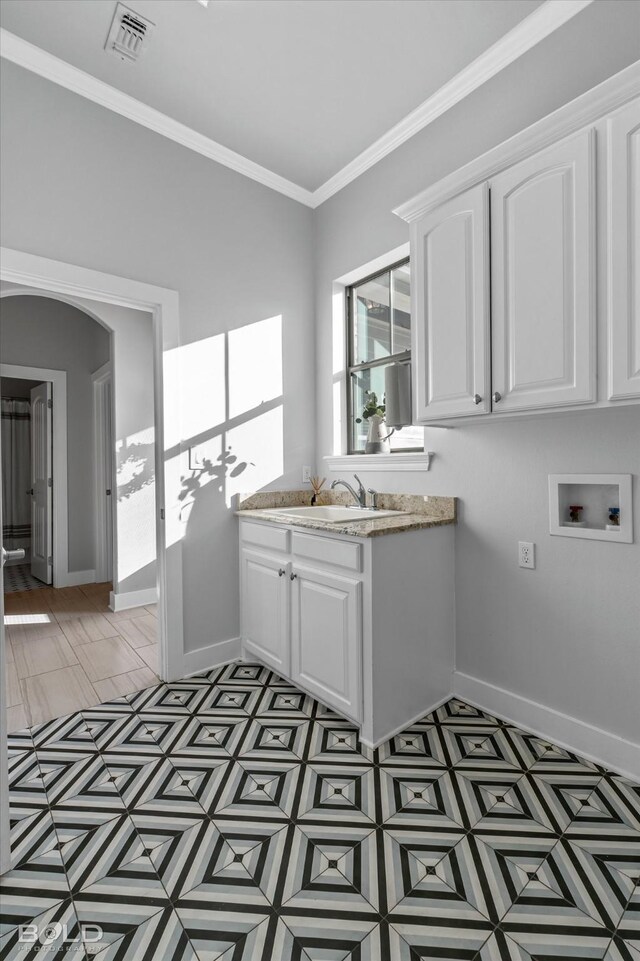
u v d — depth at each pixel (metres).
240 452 2.65
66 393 4.34
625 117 1.32
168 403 2.37
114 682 2.38
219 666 2.55
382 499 2.52
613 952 1.06
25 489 5.42
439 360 1.84
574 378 1.45
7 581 4.54
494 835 1.39
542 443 1.87
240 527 2.61
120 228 2.21
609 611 1.70
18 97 1.94
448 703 2.16
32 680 2.40
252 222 2.71
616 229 1.35
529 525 1.92
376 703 1.84
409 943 1.08
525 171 1.55
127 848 1.35
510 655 2.01
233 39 1.91
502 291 1.63
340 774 1.67
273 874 1.26
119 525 3.62
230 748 1.82
